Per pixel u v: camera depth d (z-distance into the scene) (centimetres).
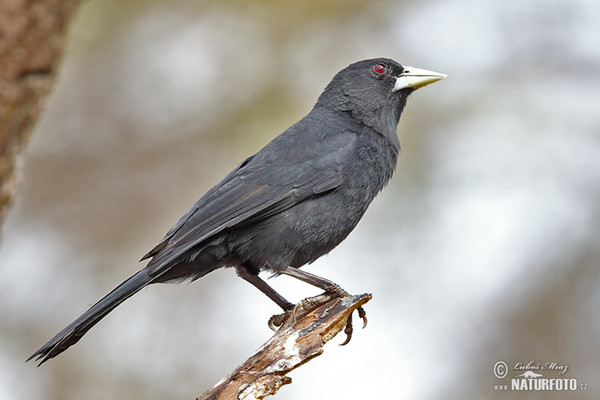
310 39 1427
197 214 845
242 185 866
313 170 880
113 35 1432
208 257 857
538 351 1293
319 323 725
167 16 1436
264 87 1407
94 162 1431
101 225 1411
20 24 442
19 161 482
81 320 744
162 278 870
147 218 1405
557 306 1309
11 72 452
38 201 1420
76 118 1437
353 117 990
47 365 1309
